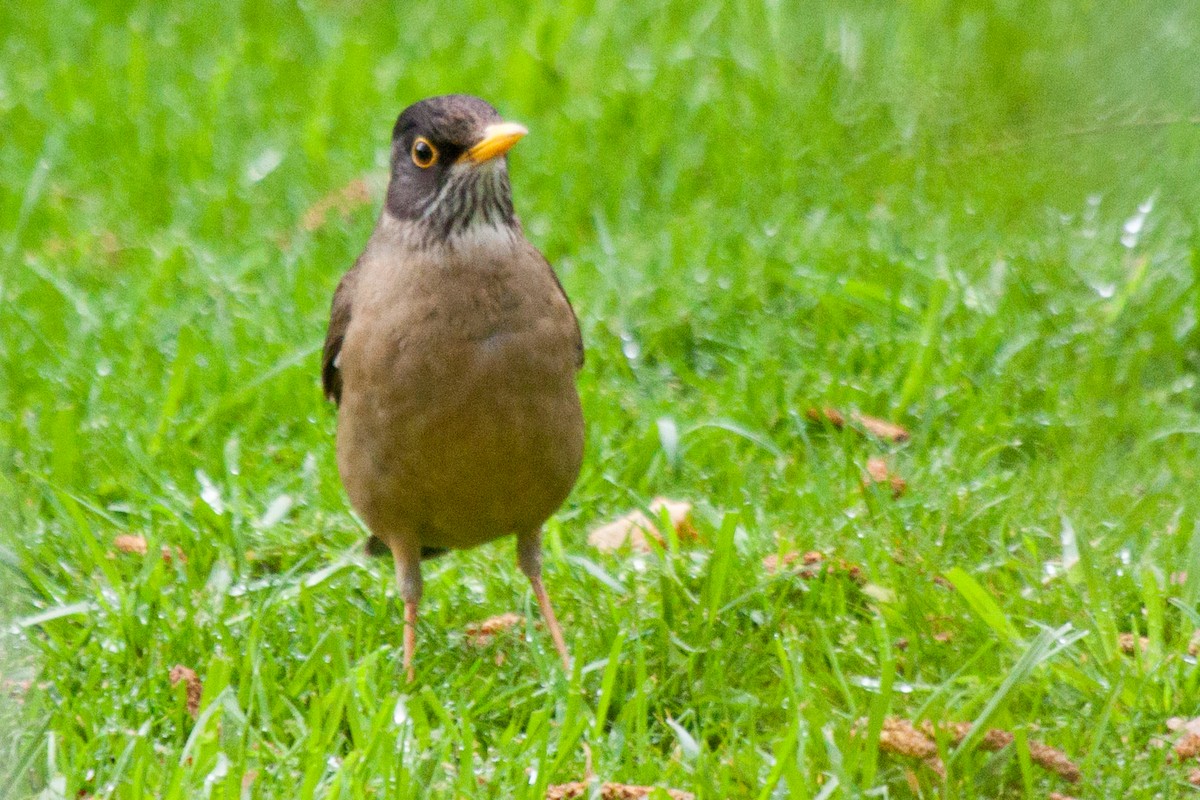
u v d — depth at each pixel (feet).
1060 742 25.89
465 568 33.40
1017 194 24.81
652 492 35.86
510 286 27.27
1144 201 36.99
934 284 38.93
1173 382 38.04
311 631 29.63
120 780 24.91
